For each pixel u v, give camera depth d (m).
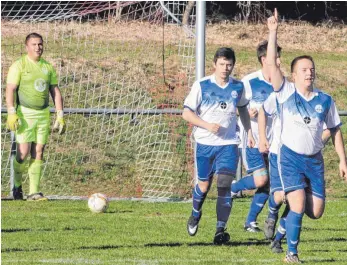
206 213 29.47
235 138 21.64
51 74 31.81
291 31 74.62
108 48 46.53
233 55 21.53
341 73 62.91
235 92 21.56
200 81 21.59
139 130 41.47
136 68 45.50
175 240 22.84
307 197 19.06
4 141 39.19
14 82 31.14
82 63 46.84
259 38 71.06
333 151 45.03
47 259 19.58
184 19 38.62
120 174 38.72
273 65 18.84
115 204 31.67
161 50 45.12
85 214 28.48
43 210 29.48
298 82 18.92
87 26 46.72
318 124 18.73
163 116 41.31
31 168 32.22
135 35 45.62
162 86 44.00
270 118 24.02
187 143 38.69
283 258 19.75
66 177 38.22
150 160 38.97
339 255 20.64
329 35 74.31
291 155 18.77
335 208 31.45
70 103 44.66
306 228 25.91
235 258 19.78
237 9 77.88
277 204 21.56
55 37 47.09
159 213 29.05
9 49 46.75
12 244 21.92
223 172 21.42
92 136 41.91
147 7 43.22
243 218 28.03
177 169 38.53
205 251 20.88
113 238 23.12
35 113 31.67
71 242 22.33
